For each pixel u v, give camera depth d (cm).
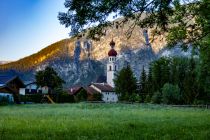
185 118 2995
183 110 5469
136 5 1347
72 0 1308
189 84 10962
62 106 6844
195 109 6094
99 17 1338
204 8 1541
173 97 10588
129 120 2578
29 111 4353
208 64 4069
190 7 1545
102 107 6494
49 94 11469
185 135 1438
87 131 1588
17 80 9631
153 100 11138
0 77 9175
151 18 1467
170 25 1577
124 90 15938
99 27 1382
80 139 1271
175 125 2067
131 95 14112
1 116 3038
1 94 8700
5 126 1883
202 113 4269
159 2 1360
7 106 6762
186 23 1639
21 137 1316
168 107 7038
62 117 2919
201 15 1588
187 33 1662
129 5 1344
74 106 6831
